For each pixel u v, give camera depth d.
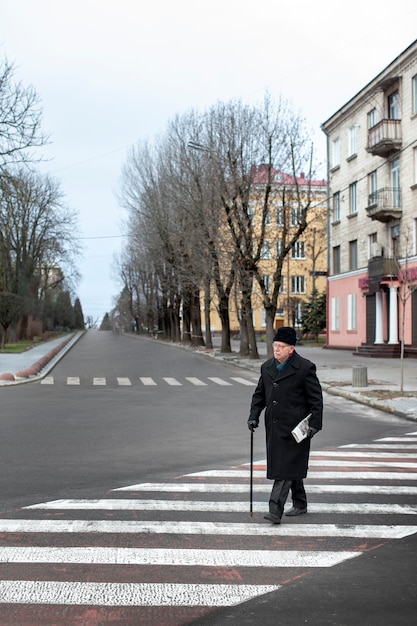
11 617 4.16
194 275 38.84
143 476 8.30
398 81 34.38
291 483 6.50
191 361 34.00
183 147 35.12
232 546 5.57
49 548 5.47
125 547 5.52
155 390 20.08
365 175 38.62
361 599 4.45
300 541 5.72
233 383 22.55
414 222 33.12
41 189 54.69
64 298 104.62
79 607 4.32
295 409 6.29
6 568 5.01
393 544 5.65
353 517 6.50
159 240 44.19
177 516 6.47
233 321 79.12
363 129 38.81
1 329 48.56
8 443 10.71
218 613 4.23
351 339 41.00
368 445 10.84
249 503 6.99
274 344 6.41
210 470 8.70
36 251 55.06
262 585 4.70
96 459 9.41
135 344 57.50
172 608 4.30
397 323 34.72
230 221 30.92
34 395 18.41
